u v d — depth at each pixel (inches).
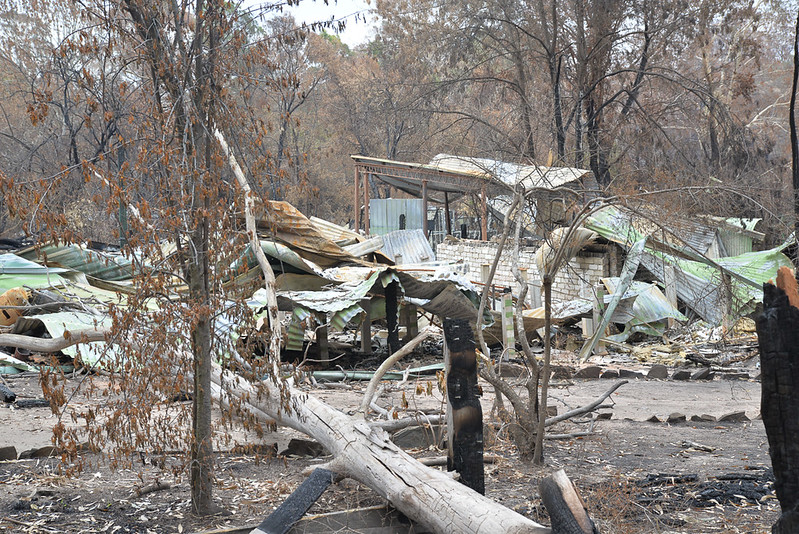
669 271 917.8
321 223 952.9
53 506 273.1
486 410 466.6
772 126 1708.9
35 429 398.3
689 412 510.6
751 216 954.1
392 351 717.9
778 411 152.3
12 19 1234.6
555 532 171.9
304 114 2288.4
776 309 152.1
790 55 1724.9
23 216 233.5
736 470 338.6
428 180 1301.7
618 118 1412.4
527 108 1221.1
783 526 152.1
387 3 1503.4
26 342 322.3
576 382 650.8
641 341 895.1
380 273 698.8
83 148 1130.7
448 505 213.5
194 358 266.1
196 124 256.2
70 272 742.5
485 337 778.2
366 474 247.4
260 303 632.4
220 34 258.7
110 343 246.1
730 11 1343.5
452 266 1005.2
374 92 2014.0
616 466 346.9
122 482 303.4
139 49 252.7
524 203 399.5
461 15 1448.1
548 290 347.9
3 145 1306.6
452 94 1635.1
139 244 242.7
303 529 230.4
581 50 1378.0
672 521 260.4
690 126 1502.2
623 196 352.2
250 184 267.0
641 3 1339.8
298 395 313.1
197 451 267.3
